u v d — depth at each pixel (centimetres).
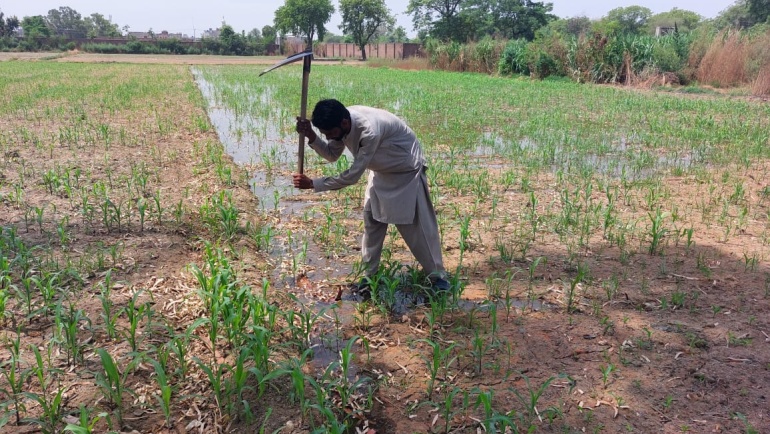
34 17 8344
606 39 2642
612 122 1391
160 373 317
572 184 821
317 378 371
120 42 7938
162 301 463
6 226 608
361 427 328
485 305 462
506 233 621
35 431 316
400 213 432
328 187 421
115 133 1177
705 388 356
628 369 375
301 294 487
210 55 7300
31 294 462
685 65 2431
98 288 476
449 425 327
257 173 892
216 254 545
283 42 8012
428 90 2181
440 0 6191
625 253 560
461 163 946
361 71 3716
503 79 2898
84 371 364
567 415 333
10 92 1967
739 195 750
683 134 1182
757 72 2234
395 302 471
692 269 525
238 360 328
